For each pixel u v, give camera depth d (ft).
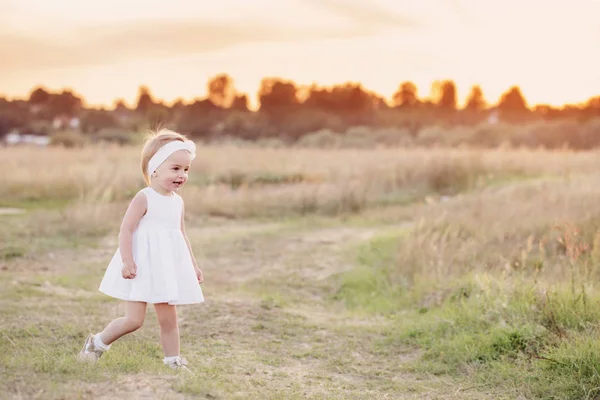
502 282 22.34
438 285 25.18
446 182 55.77
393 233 36.47
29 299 23.72
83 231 37.88
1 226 38.29
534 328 18.63
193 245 37.11
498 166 59.88
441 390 16.26
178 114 267.59
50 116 317.63
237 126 249.34
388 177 57.21
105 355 15.33
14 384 12.07
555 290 20.75
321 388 16.02
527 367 17.04
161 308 15.06
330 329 22.03
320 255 34.81
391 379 17.20
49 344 17.20
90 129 231.71
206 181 62.59
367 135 166.20
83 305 23.13
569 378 15.93
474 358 18.13
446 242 29.91
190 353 18.26
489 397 15.72
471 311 20.97
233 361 17.78
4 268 29.96
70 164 65.57
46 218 40.11
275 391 14.99
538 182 45.21
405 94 316.40
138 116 257.75
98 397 11.77
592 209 32.99
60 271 30.09
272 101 288.10
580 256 25.81
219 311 23.17
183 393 12.81
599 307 19.27
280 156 81.46
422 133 156.25
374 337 21.17
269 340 20.43
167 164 15.07
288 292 28.30
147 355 16.70
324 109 281.33
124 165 63.72
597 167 57.67
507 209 35.40
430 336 20.33
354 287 28.35
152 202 14.96
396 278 28.25
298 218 47.93
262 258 34.63
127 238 14.64
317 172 65.87
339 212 49.19
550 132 149.59
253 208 48.96
